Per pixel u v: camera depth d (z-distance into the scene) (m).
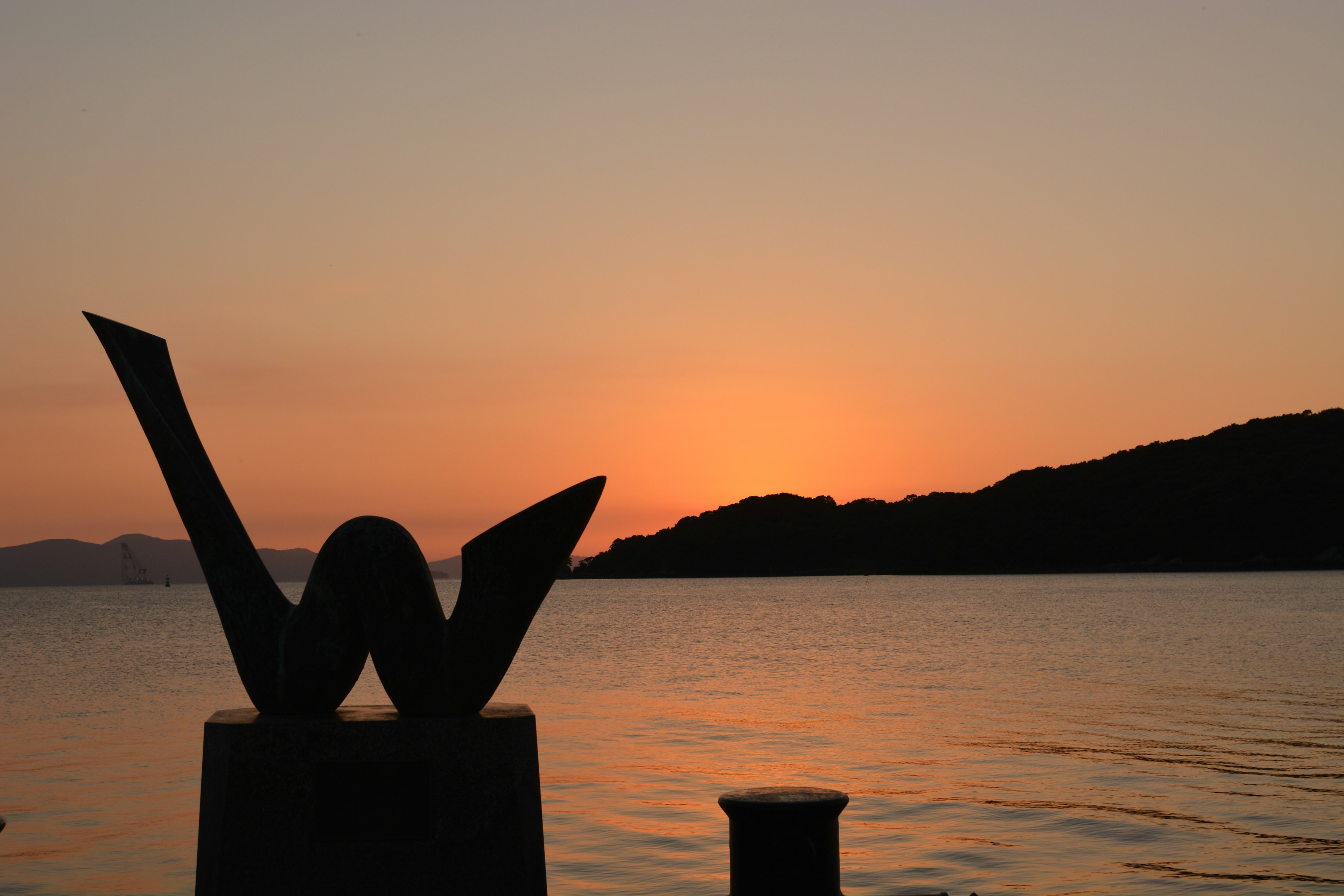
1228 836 9.16
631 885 7.89
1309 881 7.75
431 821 4.94
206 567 5.38
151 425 5.43
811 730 16.73
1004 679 25.66
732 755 14.22
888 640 43.03
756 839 4.66
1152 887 7.64
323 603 5.15
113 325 5.51
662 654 38.00
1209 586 100.56
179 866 8.53
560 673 30.11
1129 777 12.04
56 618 87.88
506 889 4.94
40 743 15.86
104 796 11.44
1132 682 24.03
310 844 4.87
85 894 7.76
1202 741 14.78
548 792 11.52
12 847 9.15
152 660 37.16
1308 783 11.60
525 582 5.11
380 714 5.31
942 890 7.64
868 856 8.60
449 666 5.11
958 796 10.98
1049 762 13.14
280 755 4.90
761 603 97.94
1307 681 23.67
